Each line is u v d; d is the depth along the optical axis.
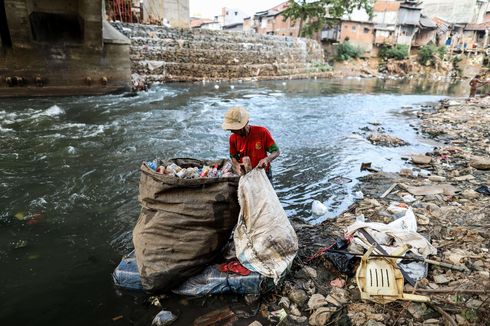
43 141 7.59
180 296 3.01
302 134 9.32
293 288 3.05
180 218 3.01
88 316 2.80
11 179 5.47
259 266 2.99
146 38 19.83
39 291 3.08
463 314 2.64
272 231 3.03
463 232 3.94
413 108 14.62
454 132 9.83
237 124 3.23
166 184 2.99
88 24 13.19
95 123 9.54
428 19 45.41
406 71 38.78
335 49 37.69
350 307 2.82
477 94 20.70
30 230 4.05
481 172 6.31
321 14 33.59
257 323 2.67
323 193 5.40
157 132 8.77
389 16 41.03
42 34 13.37
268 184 3.19
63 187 5.25
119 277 3.12
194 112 11.70
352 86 24.16
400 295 2.83
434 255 3.46
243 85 21.70
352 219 4.41
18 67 13.17
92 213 4.50
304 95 17.98
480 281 3.04
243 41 24.84
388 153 7.73
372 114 12.88
